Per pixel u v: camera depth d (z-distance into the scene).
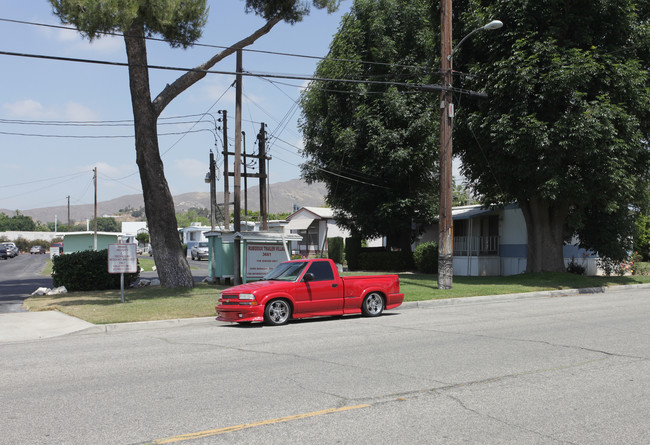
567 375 7.24
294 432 5.08
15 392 6.72
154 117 20.83
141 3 17.02
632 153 21.03
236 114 23.83
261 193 30.23
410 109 31.36
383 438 4.91
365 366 7.84
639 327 11.29
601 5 20.67
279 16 21.08
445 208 19.86
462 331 11.06
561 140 19.88
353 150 32.12
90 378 7.43
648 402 6.02
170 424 5.34
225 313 12.73
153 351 9.52
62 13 16.27
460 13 24.39
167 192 21.42
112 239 45.16
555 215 24.34
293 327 12.34
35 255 85.25
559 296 19.86
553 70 19.88
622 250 25.16
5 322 13.88
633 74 20.25
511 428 5.18
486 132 21.81
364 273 29.81
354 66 31.72
